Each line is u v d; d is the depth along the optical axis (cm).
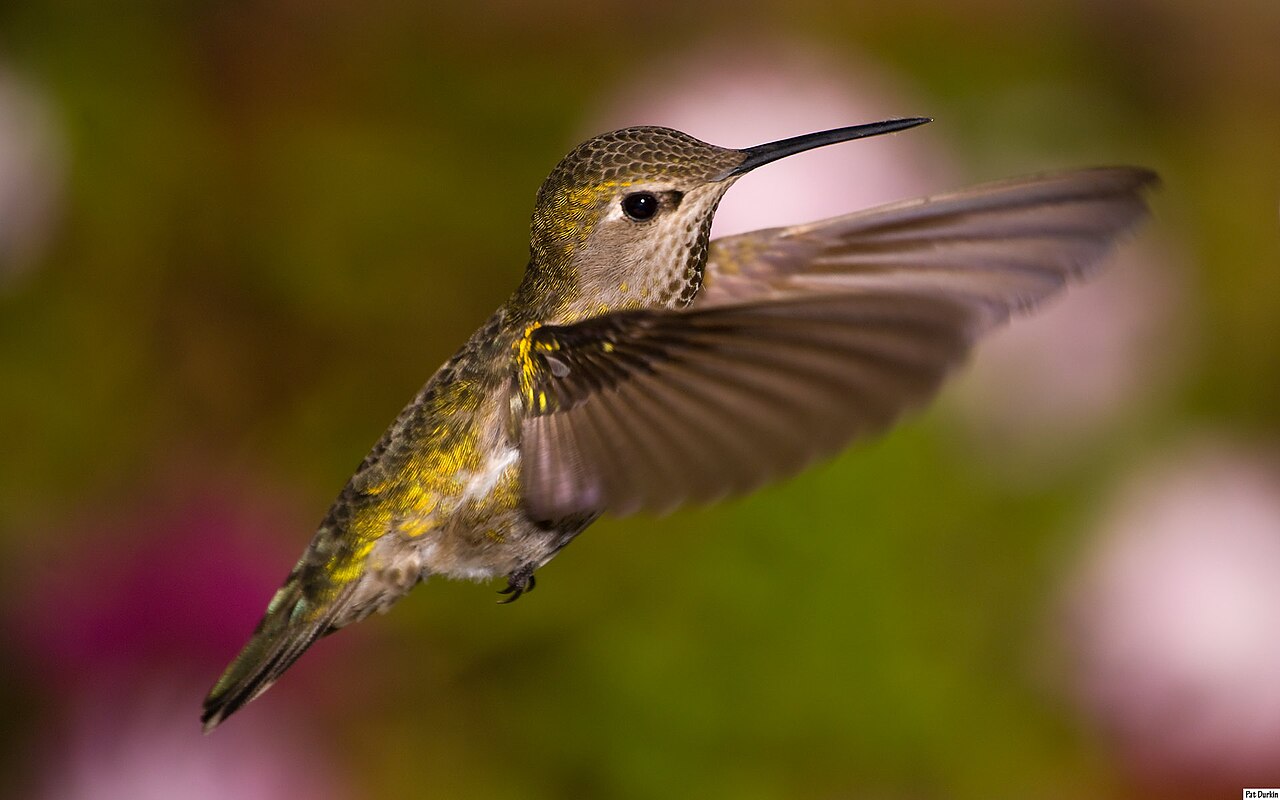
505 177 157
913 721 142
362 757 141
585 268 133
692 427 130
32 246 144
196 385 146
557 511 131
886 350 129
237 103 161
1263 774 141
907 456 143
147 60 157
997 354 143
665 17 181
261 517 140
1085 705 142
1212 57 195
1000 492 143
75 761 138
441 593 142
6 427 145
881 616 142
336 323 147
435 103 164
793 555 142
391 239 150
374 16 171
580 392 131
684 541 143
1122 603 141
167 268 147
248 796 138
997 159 151
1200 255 166
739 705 142
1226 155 187
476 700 142
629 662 142
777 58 142
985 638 143
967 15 183
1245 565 141
